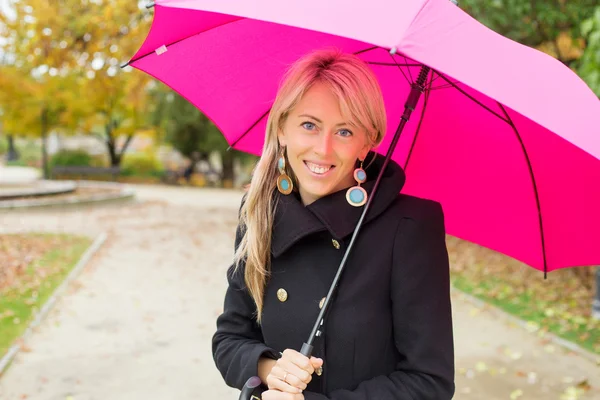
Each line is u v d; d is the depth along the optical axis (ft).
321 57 5.38
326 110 5.28
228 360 5.86
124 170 104.01
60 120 96.32
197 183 97.45
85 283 25.98
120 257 32.14
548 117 4.35
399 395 5.17
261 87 6.89
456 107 6.64
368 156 6.04
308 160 5.44
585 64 20.26
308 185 5.52
